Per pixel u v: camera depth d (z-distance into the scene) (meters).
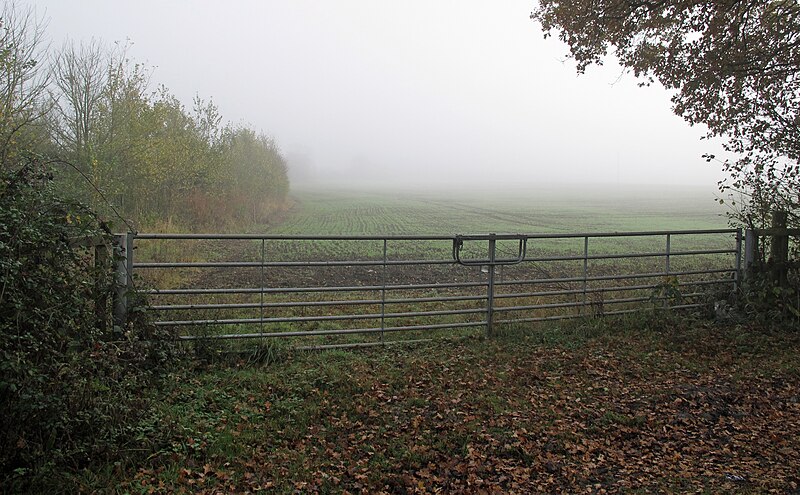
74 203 5.06
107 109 19.70
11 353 3.95
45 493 3.87
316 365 6.96
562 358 7.45
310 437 5.04
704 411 5.77
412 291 12.58
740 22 9.84
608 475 4.54
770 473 4.53
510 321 8.67
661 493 4.25
